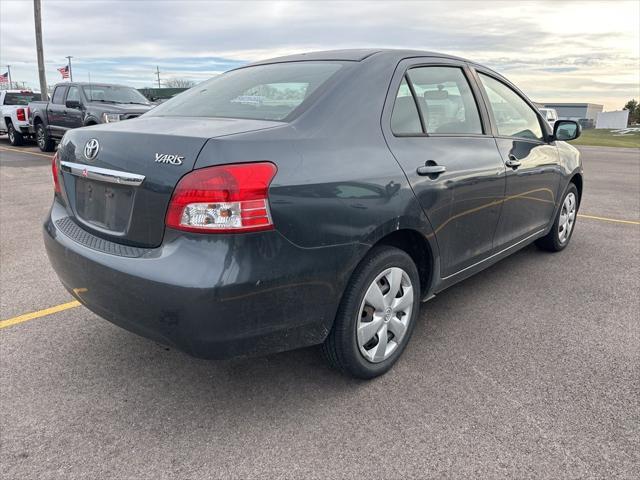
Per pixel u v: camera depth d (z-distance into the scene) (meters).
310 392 2.79
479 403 2.67
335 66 2.92
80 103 13.06
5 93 18.78
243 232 2.12
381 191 2.59
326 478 2.18
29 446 2.36
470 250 3.43
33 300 4.00
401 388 2.81
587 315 3.73
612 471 2.20
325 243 2.36
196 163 2.15
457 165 3.12
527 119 4.26
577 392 2.77
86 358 3.13
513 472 2.20
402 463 2.25
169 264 2.16
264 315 2.24
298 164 2.30
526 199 4.06
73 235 2.68
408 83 3.03
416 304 3.05
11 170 11.46
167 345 2.32
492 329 3.51
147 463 2.27
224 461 2.28
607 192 9.30
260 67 3.33
